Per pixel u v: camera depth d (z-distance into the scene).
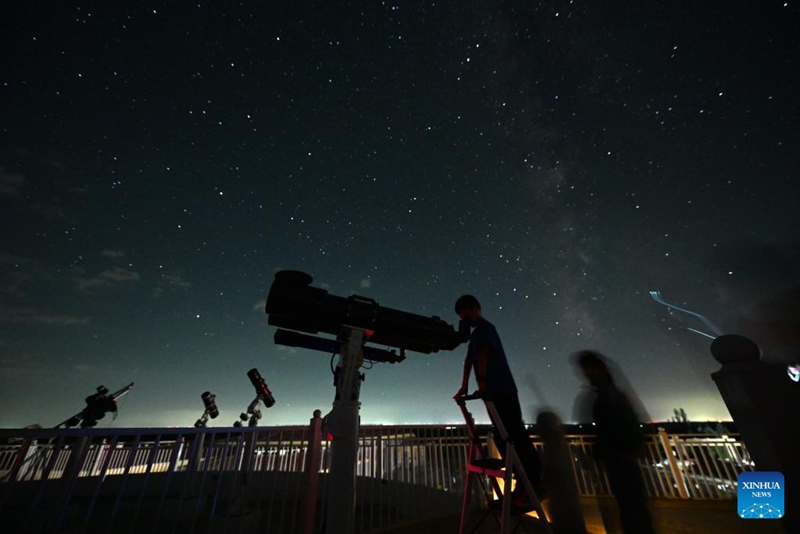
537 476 2.81
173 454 3.19
